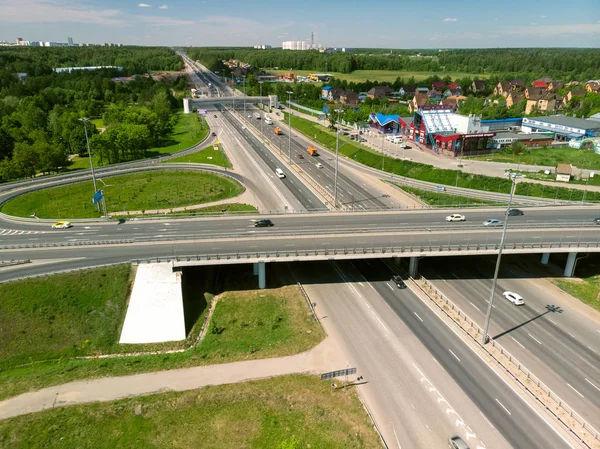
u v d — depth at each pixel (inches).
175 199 4237.2
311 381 2034.9
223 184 4692.4
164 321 2399.1
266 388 1982.0
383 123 7086.6
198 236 2962.6
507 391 1991.9
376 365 2151.8
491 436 1752.0
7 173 4795.8
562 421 1812.3
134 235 3051.2
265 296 2716.5
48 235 3085.6
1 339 2213.3
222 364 2151.8
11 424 1784.0
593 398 1958.7
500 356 2215.8
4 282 2418.8
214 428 1793.8
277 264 3142.2
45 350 2212.1
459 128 5999.0
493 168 5032.0
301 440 1734.7
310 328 2420.0
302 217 3395.7
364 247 2753.4
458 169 4958.2
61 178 4803.2
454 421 1828.2
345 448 1695.4
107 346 2279.8
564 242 2829.7
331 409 1877.5
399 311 2600.9
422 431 1781.5
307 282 2910.9
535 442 1722.4
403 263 3201.3
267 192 4490.7
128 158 5787.4
